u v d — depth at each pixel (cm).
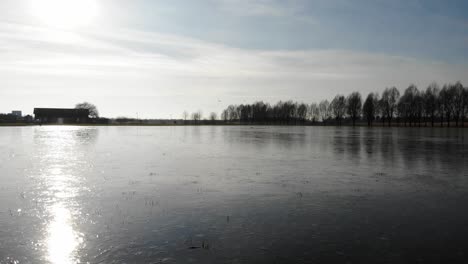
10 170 2947
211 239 1398
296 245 1343
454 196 2094
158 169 3061
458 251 1289
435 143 6000
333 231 1491
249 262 1201
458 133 9594
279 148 5147
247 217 1677
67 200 1958
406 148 5091
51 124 18112
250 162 3556
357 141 6512
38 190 2195
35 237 1407
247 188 2298
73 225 1548
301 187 2339
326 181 2545
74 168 3081
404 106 13638
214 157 3981
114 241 1372
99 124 19075
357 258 1231
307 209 1814
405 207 1855
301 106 19500
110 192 2156
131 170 2995
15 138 6950
